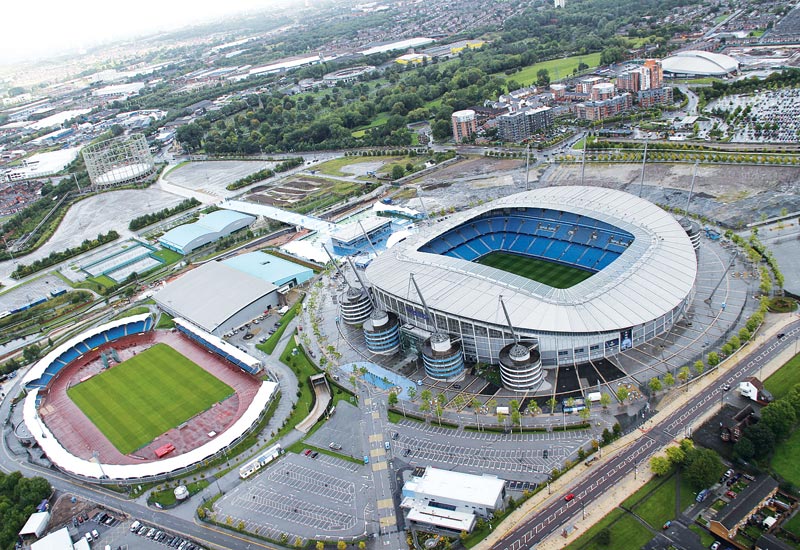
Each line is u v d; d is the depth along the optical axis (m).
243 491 189.50
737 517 145.75
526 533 157.00
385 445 197.12
